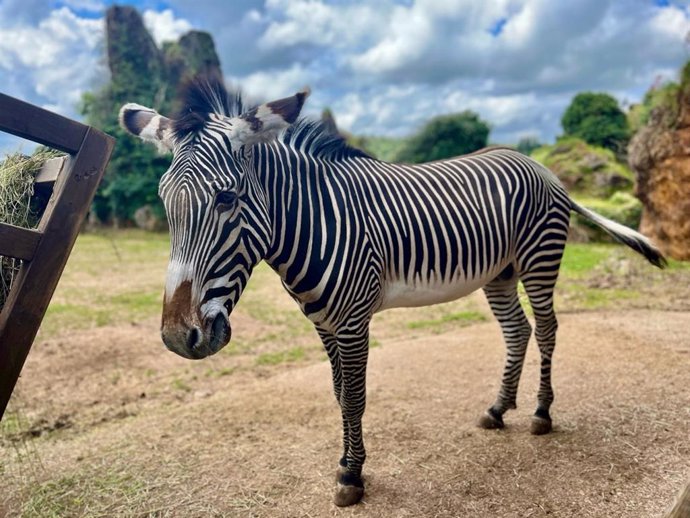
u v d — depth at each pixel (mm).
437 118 24172
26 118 1736
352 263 2404
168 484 2896
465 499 2551
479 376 4305
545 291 3094
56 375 5156
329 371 4816
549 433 3129
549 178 3230
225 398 4320
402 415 3602
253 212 2195
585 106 17750
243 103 2361
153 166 19766
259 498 2699
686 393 3521
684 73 9211
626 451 2840
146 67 21938
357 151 2797
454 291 2850
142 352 5855
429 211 2695
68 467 3213
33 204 2307
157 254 13961
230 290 2129
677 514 1613
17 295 1789
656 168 9641
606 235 13062
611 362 4281
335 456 3090
